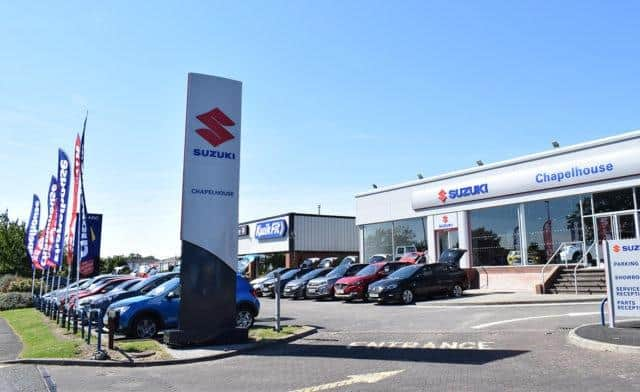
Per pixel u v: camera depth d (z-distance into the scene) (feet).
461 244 91.40
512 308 56.03
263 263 159.53
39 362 35.65
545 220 79.25
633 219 68.44
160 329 46.52
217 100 42.50
